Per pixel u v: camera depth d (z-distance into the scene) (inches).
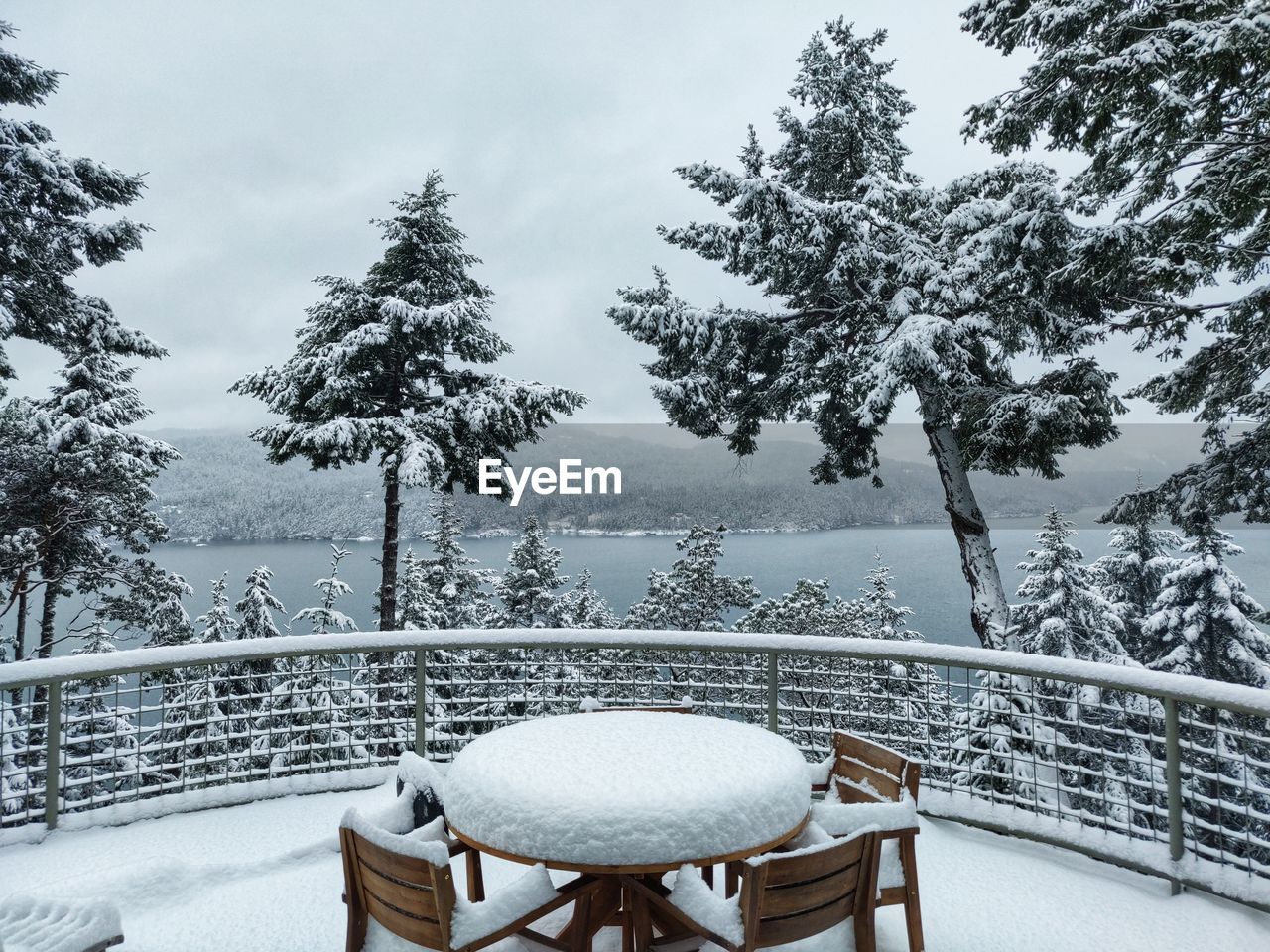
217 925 132.6
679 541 1191.6
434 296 682.8
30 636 857.5
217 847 166.9
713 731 130.6
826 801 120.9
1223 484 427.2
